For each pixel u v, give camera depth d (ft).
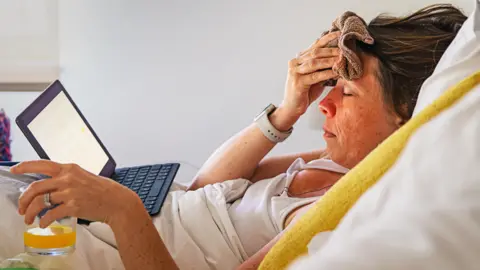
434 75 2.81
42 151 3.77
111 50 7.83
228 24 7.53
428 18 3.67
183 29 7.64
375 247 1.50
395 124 3.58
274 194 3.99
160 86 7.78
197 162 7.79
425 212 1.51
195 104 7.73
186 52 7.68
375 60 3.56
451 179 1.55
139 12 7.71
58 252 2.90
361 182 2.03
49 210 2.90
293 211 3.62
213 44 7.60
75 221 3.05
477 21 3.01
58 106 4.21
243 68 7.57
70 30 7.87
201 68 7.66
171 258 3.26
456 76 2.71
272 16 7.42
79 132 4.35
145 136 7.87
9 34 7.68
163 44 7.72
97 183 3.05
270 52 7.48
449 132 1.67
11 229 3.28
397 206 1.57
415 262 1.44
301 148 7.26
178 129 7.80
